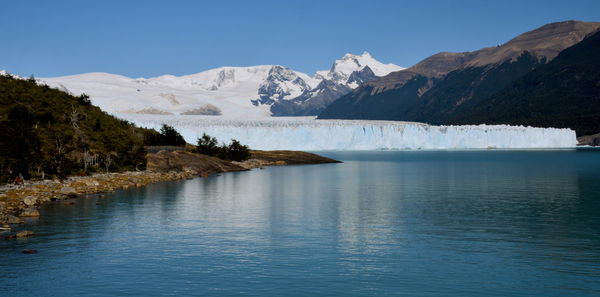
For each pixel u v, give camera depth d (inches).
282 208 1320.1
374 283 690.8
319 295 645.9
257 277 714.8
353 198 1531.7
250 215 1202.0
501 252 845.8
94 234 971.9
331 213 1240.8
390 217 1182.9
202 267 759.7
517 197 1563.7
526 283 689.0
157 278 708.7
